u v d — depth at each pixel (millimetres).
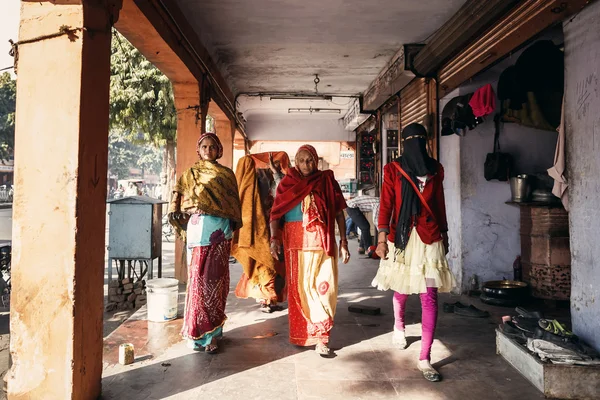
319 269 3408
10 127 22250
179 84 6043
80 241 2441
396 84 7250
